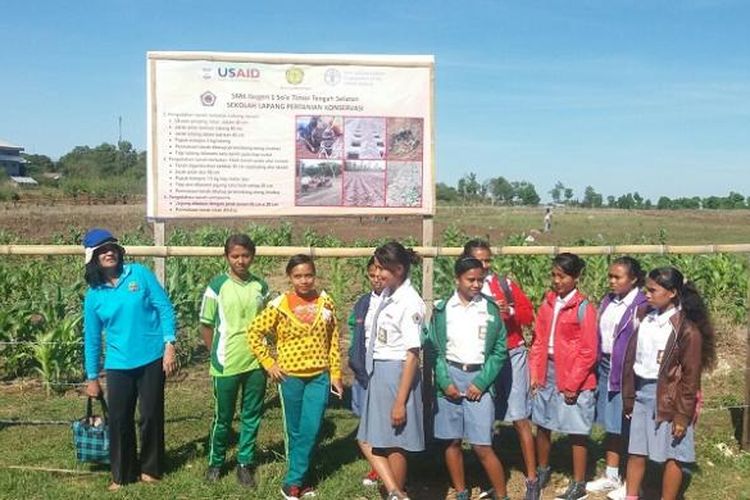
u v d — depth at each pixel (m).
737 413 8.20
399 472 5.59
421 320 5.52
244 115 6.70
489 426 5.63
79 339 9.06
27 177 101.50
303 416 5.88
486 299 5.68
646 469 6.78
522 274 15.59
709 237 38.62
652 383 5.62
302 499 5.92
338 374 6.01
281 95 6.72
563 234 38.31
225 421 6.11
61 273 16.72
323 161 6.78
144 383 6.01
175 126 6.64
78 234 25.42
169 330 6.09
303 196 6.78
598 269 15.93
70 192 64.00
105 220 38.53
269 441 7.12
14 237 26.09
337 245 23.33
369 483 6.23
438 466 6.70
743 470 6.74
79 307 10.68
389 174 6.85
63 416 7.82
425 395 6.59
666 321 5.57
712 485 6.42
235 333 6.03
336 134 6.78
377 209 6.87
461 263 5.58
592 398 5.98
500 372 6.04
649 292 5.57
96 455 6.16
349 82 6.76
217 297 6.09
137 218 39.84
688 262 16.39
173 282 10.85
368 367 5.61
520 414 5.98
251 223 30.44
